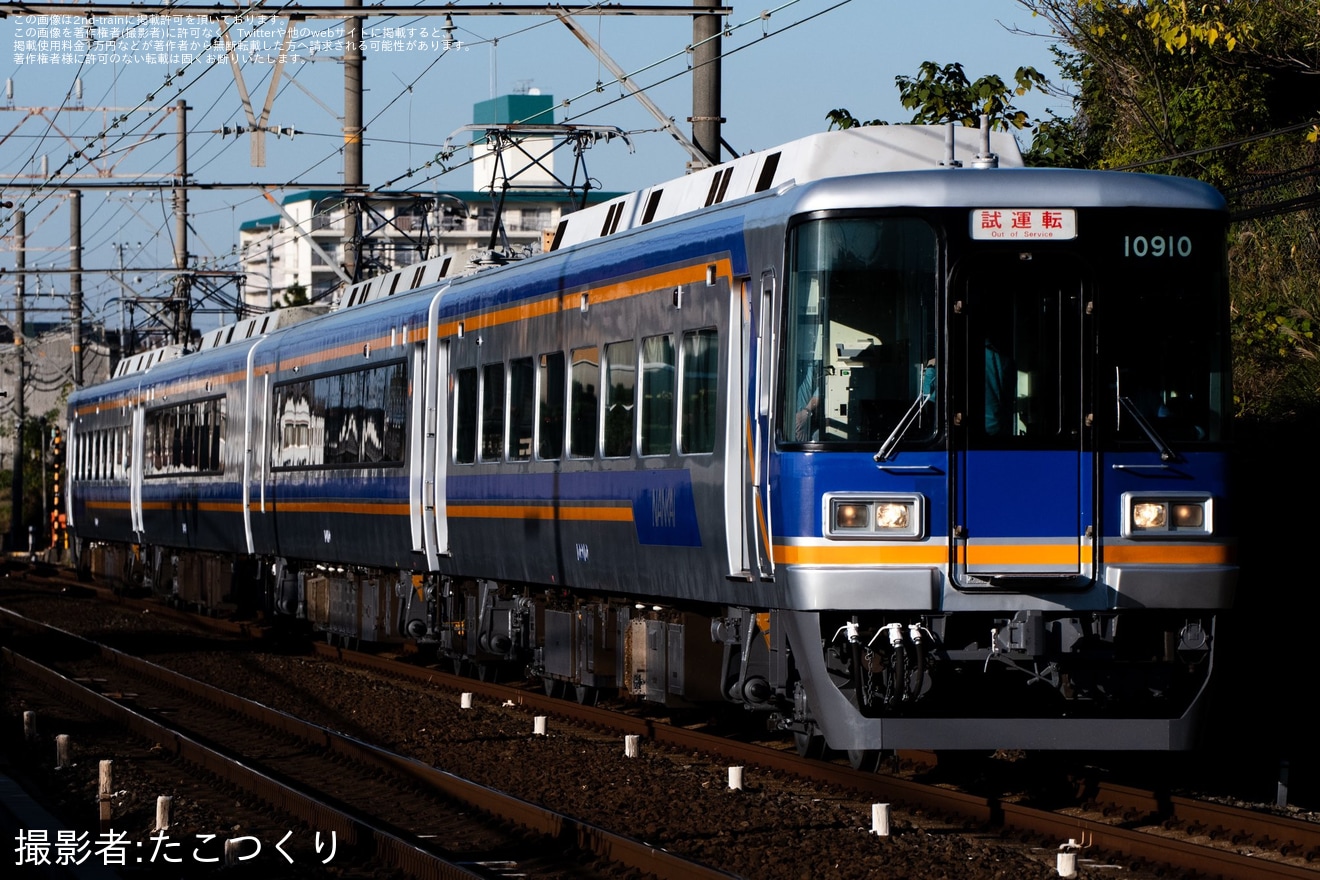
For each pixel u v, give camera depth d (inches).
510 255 1910.7
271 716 1646.2
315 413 2279.8
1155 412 1119.6
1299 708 1497.3
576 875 971.9
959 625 1124.5
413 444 1908.2
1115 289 1117.7
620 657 1525.6
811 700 1129.4
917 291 1106.1
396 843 1011.9
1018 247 1109.1
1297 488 1672.0
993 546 1099.9
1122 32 2230.6
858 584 1090.1
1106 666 1122.7
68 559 4680.1
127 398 3472.0
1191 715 1113.4
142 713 1736.0
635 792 1193.4
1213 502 1119.6
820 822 1080.2
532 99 6904.5
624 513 1416.1
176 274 3934.5
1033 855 1004.6
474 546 1765.5
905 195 1109.7
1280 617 1632.6
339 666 2199.8
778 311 1134.4
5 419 7770.7
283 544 2431.1
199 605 2965.1
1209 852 932.6
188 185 2903.5
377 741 1510.8
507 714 1663.4
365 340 2086.6
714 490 1253.7
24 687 2043.6
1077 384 1112.8
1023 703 1153.4
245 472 2593.5
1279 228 1964.8
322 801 1181.7
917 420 1099.9
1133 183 1128.8
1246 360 1854.1
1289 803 1162.0
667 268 1337.4
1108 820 1104.8
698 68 1967.3
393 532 1977.1
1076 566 1106.1
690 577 1316.4
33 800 1252.5
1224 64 2182.6
